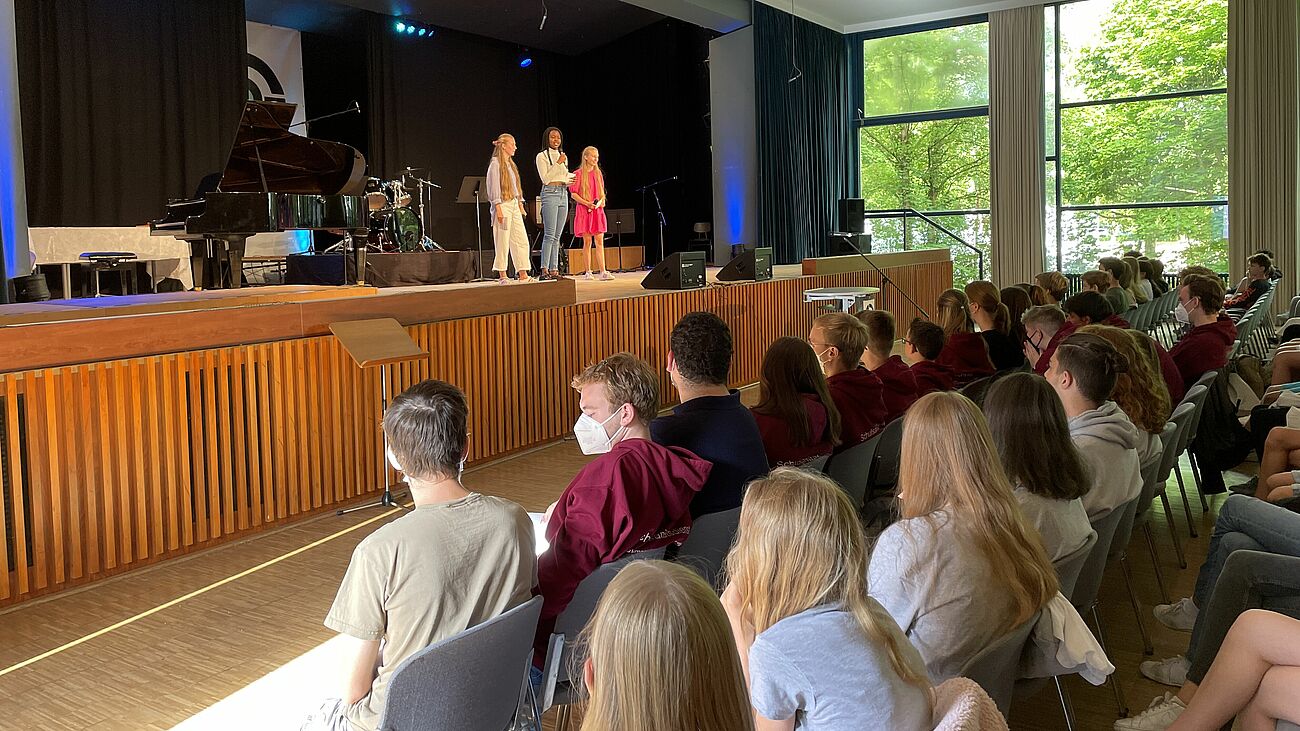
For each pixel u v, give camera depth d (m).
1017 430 2.33
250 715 2.79
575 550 2.23
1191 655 2.71
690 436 2.68
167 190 9.67
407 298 5.32
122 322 4.00
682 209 14.24
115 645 3.31
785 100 13.14
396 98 12.34
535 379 6.32
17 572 3.71
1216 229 12.02
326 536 4.54
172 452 4.20
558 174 8.79
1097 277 6.62
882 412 3.61
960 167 13.64
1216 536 3.02
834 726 1.42
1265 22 11.40
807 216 13.70
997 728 1.45
